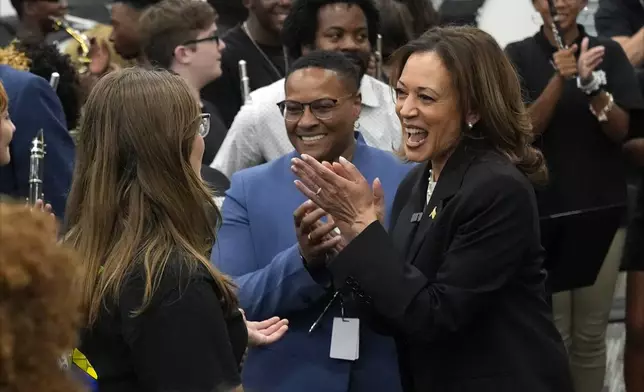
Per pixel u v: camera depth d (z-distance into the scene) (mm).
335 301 3051
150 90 2217
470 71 2695
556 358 2709
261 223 3186
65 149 3748
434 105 2703
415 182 2982
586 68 4383
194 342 2045
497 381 2646
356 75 3242
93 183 2207
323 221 3121
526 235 2629
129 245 2119
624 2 5652
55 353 1263
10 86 3691
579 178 4473
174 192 2188
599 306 4730
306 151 3203
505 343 2662
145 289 2051
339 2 4152
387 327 2746
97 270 2141
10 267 1229
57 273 1274
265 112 3990
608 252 4570
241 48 5211
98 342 2115
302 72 3182
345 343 3008
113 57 5637
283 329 2793
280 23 5133
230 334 2189
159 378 2027
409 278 2604
